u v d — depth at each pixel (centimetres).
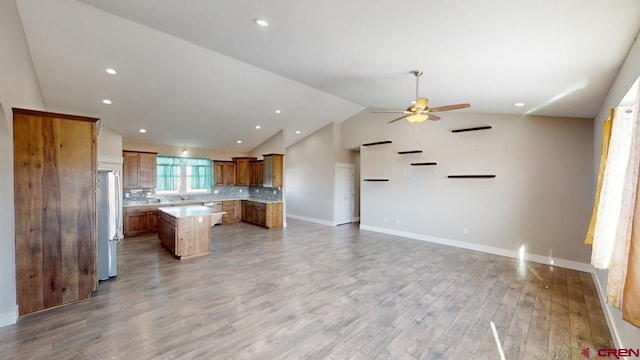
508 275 429
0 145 277
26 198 298
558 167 480
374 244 615
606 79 269
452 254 540
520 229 517
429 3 180
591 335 269
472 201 576
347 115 815
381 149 744
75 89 464
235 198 929
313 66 354
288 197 1010
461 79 335
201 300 336
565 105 385
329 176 856
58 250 318
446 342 255
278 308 317
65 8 311
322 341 254
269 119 729
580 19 174
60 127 318
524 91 344
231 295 351
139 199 741
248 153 980
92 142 339
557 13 170
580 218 460
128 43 377
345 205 894
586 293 365
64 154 321
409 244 616
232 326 278
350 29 236
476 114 568
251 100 605
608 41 200
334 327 278
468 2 172
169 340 254
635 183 202
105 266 399
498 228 543
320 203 887
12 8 291
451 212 608
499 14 181
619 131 270
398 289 372
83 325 278
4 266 277
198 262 486
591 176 450
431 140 641
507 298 348
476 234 572
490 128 550
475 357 235
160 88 499
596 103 354
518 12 175
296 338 259
